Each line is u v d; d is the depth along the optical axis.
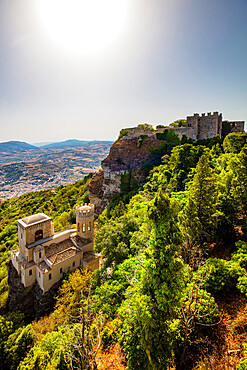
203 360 14.62
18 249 43.38
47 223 40.47
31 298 37.47
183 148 64.44
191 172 52.34
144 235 30.34
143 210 42.56
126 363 17.92
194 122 83.69
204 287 19.08
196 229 24.22
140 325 14.59
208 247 28.91
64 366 17.38
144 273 15.73
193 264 22.41
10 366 24.17
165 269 14.29
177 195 43.03
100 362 18.31
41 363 18.41
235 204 29.95
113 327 20.80
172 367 15.41
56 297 33.28
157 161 89.75
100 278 30.73
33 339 26.31
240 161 29.92
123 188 90.94
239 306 17.86
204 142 77.75
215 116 78.19
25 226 37.09
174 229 15.00
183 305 15.80
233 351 14.39
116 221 41.69
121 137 113.56
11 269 41.50
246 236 27.91
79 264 40.94
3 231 98.56
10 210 131.12
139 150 95.19
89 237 44.34
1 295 47.25
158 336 14.06
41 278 35.53
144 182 83.81
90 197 107.25
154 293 14.38
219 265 19.97
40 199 135.00
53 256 37.50
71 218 82.00
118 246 33.25
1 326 29.73
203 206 27.95
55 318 29.78
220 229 27.84
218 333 16.09
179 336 15.40
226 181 32.50
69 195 126.25
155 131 107.06
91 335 18.30
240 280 18.03
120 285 23.83
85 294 31.36
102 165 99.19
